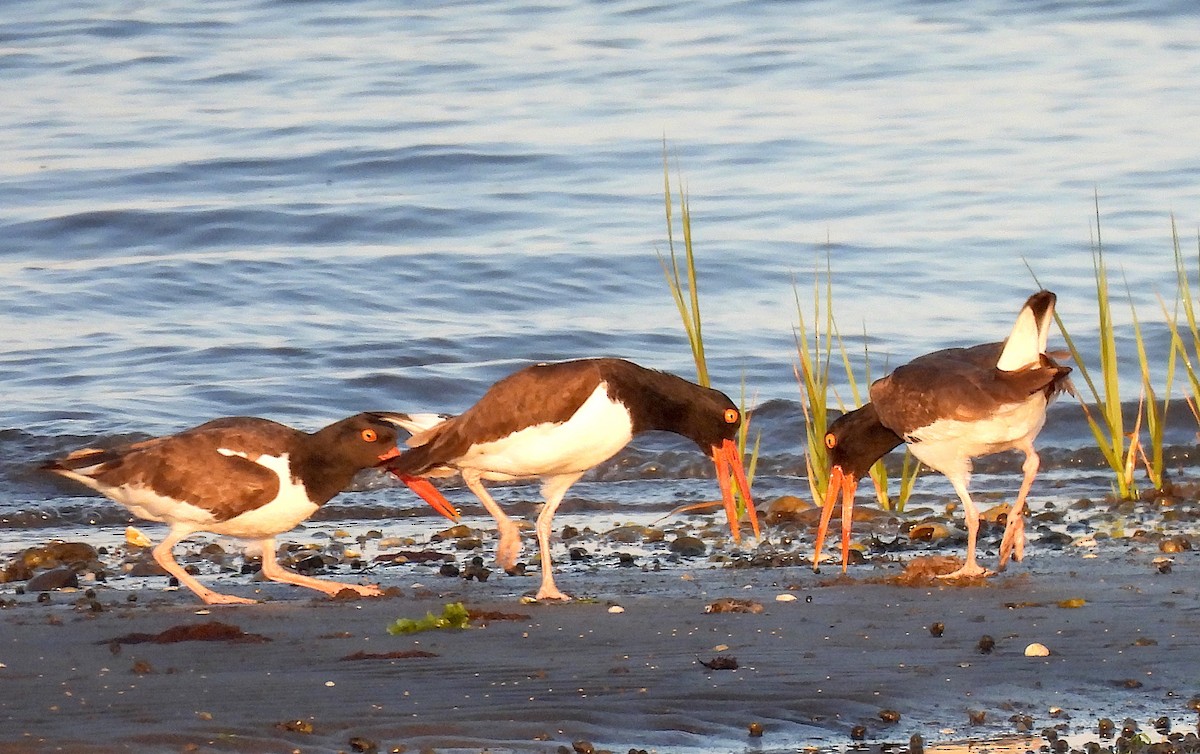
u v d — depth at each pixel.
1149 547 12.51
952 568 11.32
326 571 12.11
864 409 11.90
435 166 27.30
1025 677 8.43
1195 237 23.36
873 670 8.52
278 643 9.09
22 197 25.73
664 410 11.34
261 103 30.88
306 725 7.38
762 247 23.52
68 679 8.20
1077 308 21.08
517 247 23.53
